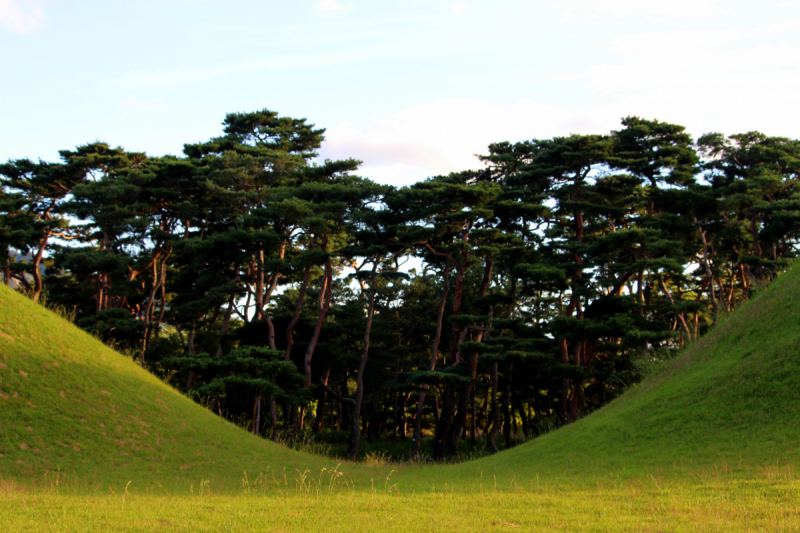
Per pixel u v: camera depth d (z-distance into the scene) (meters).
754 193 41.41
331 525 10.62
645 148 45.53
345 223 39.44
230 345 44.97
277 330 44.84
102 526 10.25
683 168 43.72
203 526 10.38
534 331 45.16
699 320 48.81
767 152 45.62
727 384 20.45
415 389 42.31
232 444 24.62
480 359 39.00
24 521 10.44
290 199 36.38
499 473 20.61
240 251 40.97
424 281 58.59
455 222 39.94
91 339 26.14
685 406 20.67
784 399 18.14
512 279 44.72
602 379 39.09
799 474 13.56
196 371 38.69
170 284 47.72
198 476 20.09
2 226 42.91
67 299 50.84
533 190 42.94
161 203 45.91
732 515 10.88
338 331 48.03
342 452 47.66
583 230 43.31
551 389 53.00
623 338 37.06
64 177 46.47
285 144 48.88
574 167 42.78
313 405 66.19
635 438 20.12
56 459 18.06
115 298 50.47
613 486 15.15
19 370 20.64
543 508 12.33
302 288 42.53
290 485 19.95
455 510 12.24
